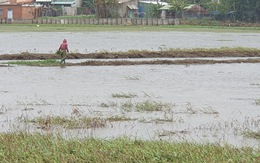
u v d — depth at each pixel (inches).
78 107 1684.3
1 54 3398.1
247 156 989.2
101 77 2477.9
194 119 1509.6
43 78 2412.6
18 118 1475.1
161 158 970.1
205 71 2790.4
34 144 1064.2
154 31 7052.2
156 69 2849.4
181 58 3535.9
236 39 5649.6
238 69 2913.4
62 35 5915.4
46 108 1660.9
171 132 1325.0
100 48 4106.8
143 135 1283.2
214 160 956.0
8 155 981.8
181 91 2082.9
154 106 1670.8
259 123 1457.9
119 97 1909.4
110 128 1358.3
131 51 3590.1
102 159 957.2
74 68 2824.8
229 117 1551.4
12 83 2240.4
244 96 1974.7
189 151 1008.9
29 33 6205.7
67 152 1003.3
